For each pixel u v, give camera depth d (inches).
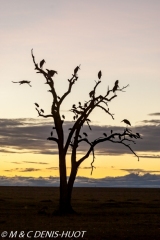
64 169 1800.0
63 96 1756.9
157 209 2265.0
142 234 1253.1
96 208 2258.9
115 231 1306.6
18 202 2770.7
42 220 1566.2
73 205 2503.7
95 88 1776.6
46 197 4089.6
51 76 1728.6
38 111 1772.9
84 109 1775.3
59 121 1776.6
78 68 1763.0
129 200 3452.3
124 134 1819.6
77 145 1793.8
